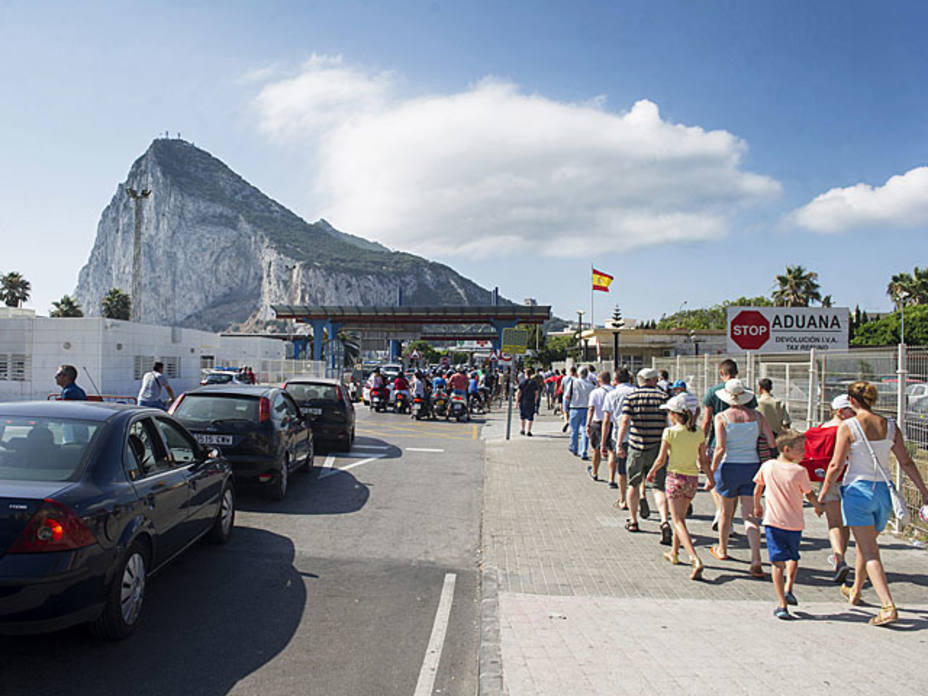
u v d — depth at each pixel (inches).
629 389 422.6
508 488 443.2
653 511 379.6
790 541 213.5
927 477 323.0
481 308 2055.9
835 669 169.8
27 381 1021.2
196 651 183.9
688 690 156.5
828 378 427.8
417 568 269.6
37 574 160.1
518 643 187.8
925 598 234.7
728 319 513.3
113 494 186.1
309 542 300.0
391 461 551.5
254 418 370.6
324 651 187.5
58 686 161.3
